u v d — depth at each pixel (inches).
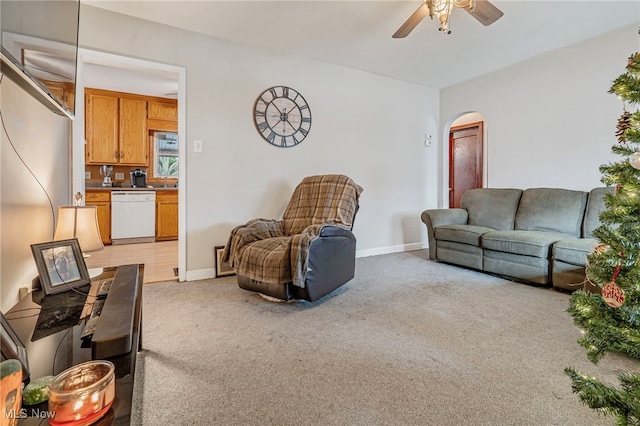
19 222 62.9
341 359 63.2
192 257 121.2
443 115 189.2
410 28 95.3
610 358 63.1
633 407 32.5
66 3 59.5
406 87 176.9
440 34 121.3
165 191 211.0
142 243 201.2
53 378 29.1
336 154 154.5
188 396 51.4
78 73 99.9
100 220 191.3
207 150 122.7
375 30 116.8
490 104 164.2
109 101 198.5
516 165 154.3
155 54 111.6
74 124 99.9
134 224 201.0
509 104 156.1
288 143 140.6
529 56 143.4
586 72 128.7
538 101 144.8
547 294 103.3
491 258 124.7
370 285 113.2
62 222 65.1
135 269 62.0
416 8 101.6
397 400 50.7
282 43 127.7
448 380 56.2
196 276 122.0
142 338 70.1
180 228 118.8
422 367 60.4
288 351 66.4
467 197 160.9
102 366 29.4
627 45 117.3
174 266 142.1
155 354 64.9
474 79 171.3
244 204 131.2
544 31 120.0
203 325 79.3
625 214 40.3
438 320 82.4
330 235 94.3
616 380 55.5
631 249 38.5
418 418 46.6
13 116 60.7
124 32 106.2
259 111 132.9
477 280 119.6
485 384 54.9
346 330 76.4
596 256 44.1
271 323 80.6
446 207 192.9
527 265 112.7
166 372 58.3
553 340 71.1
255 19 108.5
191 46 118.0
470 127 220.8
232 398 51.1
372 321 81.7
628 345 39.4
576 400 50.5
